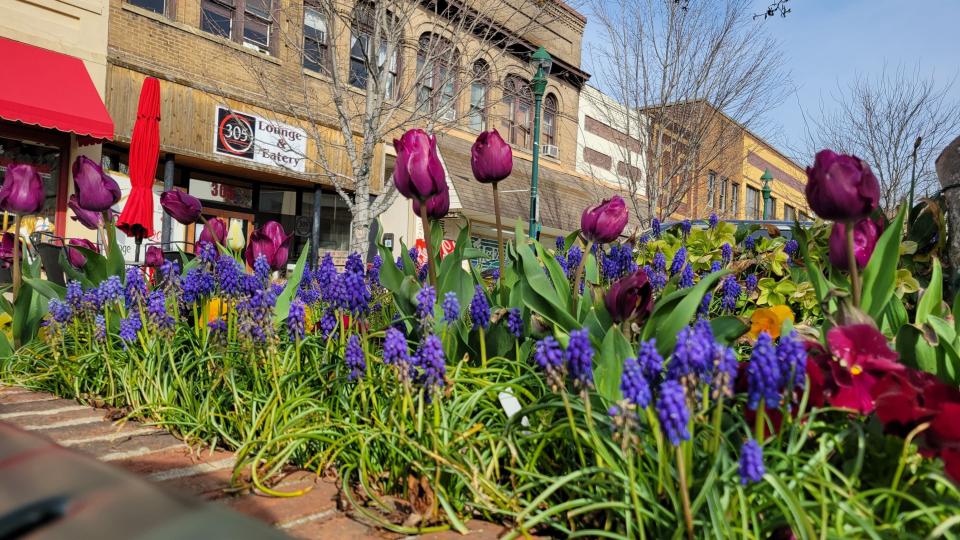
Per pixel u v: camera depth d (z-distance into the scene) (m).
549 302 2.17
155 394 2.81
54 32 9.70
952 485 1.36
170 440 2.51
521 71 17.48
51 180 9.91
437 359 1.84
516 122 19.45
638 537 1.51
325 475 2.14
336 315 2.64
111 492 0.58
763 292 3.88
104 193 3.62
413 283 2.53
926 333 1.77
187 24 11.57
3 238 4.84
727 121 15.20
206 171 13.24
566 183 20.84
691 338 1.42
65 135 9.93
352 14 10.69
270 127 12.83
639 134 15.33
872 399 1.54
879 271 1.96
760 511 1.39
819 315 3.74
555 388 1.59
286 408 2.27
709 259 4.54
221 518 0.56
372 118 10.32
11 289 4.33
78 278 3.91
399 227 15.77
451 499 1.82
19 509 0.54
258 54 12.63
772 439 1.51
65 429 2.63
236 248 4.38
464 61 11.61
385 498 1.93
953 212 2.91
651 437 1.63
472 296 2.58
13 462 0.65
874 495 1.46
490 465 1.83
